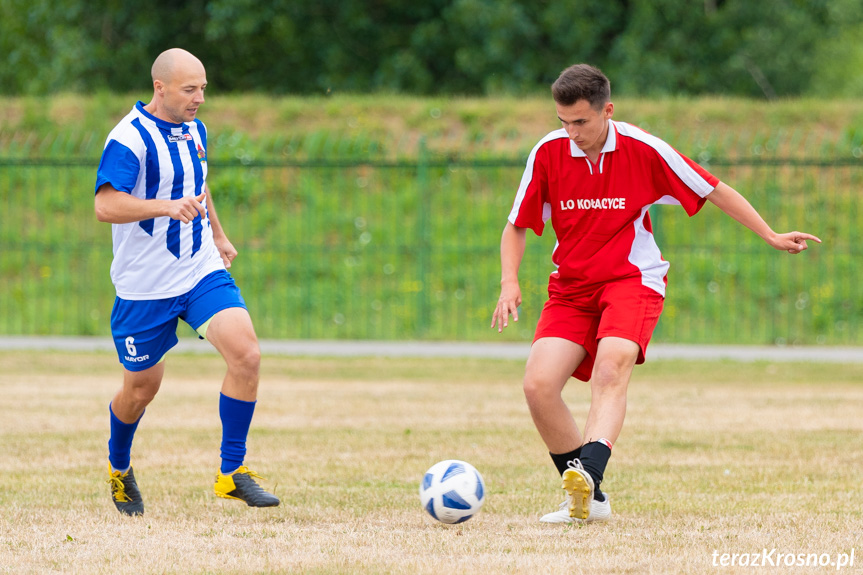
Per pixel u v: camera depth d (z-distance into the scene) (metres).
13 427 29.61
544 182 18.09
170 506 19.33
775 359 50.69
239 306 18.16
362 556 15.20
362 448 26.48
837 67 112.31
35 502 19.56
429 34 103.00
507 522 17.92
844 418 32.19
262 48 109.06
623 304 17.42
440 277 66.00
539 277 64.56
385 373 45.09
